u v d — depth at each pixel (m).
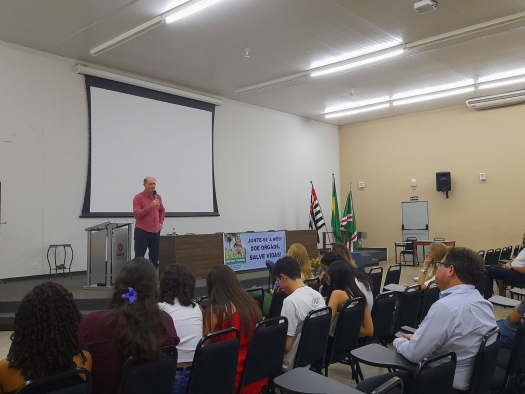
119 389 1.67
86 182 7.51
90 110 7.61
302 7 5.88
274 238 7.84
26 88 6.93
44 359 1.45
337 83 9.08
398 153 12.08
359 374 3.25
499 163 10.45
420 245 11.26
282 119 11.47
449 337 2.00
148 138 8.41
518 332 2.30
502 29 6.45
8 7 5.69
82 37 6.64
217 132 9.83
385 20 6.29
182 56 7.49
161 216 6.00
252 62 7.84
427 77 8.83
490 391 2.38
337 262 3.30
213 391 2.07
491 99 10.09
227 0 5.66
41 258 6.97
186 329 2.27
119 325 1.72
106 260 5.84
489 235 10.55
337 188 13.05
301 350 2.60
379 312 3.35
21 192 6.81
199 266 6.71
